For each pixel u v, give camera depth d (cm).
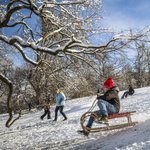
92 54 667
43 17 816
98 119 371
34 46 548
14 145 516
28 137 606
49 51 539
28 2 676
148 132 297
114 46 568
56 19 812
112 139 344
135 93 1733
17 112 2000
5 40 605
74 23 795
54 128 693
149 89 1869
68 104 1827
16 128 868
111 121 573
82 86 880
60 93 846
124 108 852
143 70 3356
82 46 554
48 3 736
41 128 749
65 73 988
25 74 1883
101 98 379
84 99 1984
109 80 397
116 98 385
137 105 848
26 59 642
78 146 366
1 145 539
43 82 1830
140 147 229
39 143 488
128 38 505
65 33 881
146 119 453
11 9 641
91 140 391
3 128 941
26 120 1220
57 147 401
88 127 384
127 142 283
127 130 380
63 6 840
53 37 942
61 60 920
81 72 786
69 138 475
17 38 571
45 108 976
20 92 2048
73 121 766
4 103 3130
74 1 756
